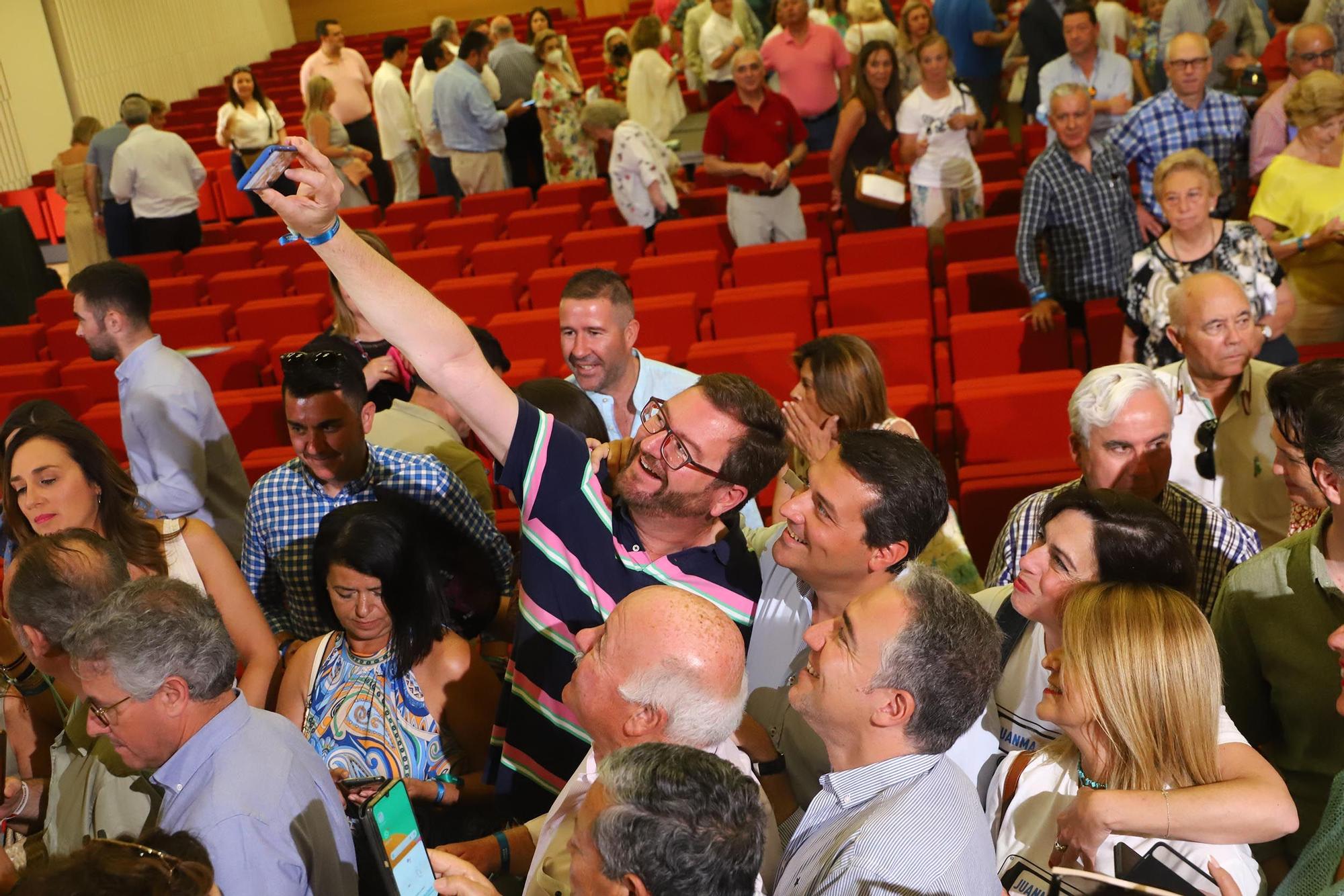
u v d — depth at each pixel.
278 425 5.33
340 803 2.00
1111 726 1.73
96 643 1.82
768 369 5.05
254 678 2.69
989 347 5.12
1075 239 5.24
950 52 6.68
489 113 9.81
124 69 15.85
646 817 1.38
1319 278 4.70
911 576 1.78
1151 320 3.97
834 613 2.23
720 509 2.25
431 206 9.24
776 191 7.12
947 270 6.07
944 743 1.72
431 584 2.54
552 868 1.84
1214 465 3.12
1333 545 2.09
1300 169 4.67
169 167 9.30
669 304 5.93
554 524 2.27
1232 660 2.28
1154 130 5.73
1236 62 8.03
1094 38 6.84
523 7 19.22
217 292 7.72
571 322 3.52
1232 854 1.74
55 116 14.43
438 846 2.47
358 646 2.57
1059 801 1.87
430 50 10.54
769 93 7.09
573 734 2.28
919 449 2.11
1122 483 2.58
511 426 2.22
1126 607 1.75
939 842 1.63
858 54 7.26
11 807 2.51
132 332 3.75
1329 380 2.29
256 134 11.89
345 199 10.03
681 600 1.80
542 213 8.24
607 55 10.93
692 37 11.23
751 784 1.48
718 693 1.74
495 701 2.59
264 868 1.82
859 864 1.60
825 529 2.09
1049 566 2.04
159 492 3.74
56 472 2.52
